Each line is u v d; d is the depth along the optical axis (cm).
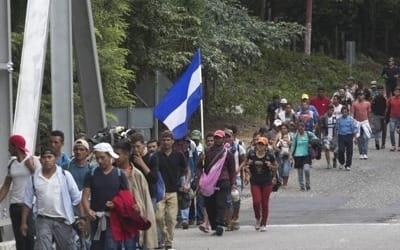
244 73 8650
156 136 4784
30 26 2592
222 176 3238
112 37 4825
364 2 11962
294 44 10062
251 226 3509
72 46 2788
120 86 4903
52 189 2145
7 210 2566
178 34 5850
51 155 2152
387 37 12525
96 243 2228
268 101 7994
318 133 5375
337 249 2736
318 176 4994
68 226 2164
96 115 2884
